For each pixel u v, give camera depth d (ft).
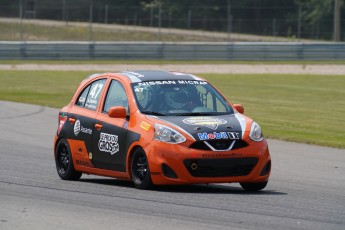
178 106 110.22
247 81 386.73
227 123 105.40
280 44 520.42
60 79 389.39
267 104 282.97
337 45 520.83
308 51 521.24
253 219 84.28
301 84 373.40
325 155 159.63
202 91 114.01
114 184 115.96
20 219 86.02
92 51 512.63
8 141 176.76
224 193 104.78
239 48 521.24
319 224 81.82
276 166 142.72
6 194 104.27
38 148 166.09
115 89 115.96
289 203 96.32
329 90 344.69
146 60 516.73
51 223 83.41
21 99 285.84
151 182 104.27
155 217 85.56
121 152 109.40
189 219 84.28
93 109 118.11
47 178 123.03
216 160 101.45
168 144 101.96
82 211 90.17
